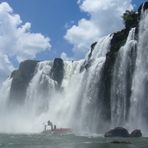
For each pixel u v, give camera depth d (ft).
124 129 256.11
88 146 192.24
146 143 206.28
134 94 302.25
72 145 198.08
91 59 363.56
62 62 439.63
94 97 343.26
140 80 301.02
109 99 329.31
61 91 421.59
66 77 429.38
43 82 445.78
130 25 347.15
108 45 354.74
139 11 327.88
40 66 460.96
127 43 319.68
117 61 326.44
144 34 307.99
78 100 368.27
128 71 314.14
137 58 308.60
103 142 213.46
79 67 415.85
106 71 334.03
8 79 506.48
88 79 355.56
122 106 313.32
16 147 191.31
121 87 317.22
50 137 257.96
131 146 190.70
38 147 190.39
